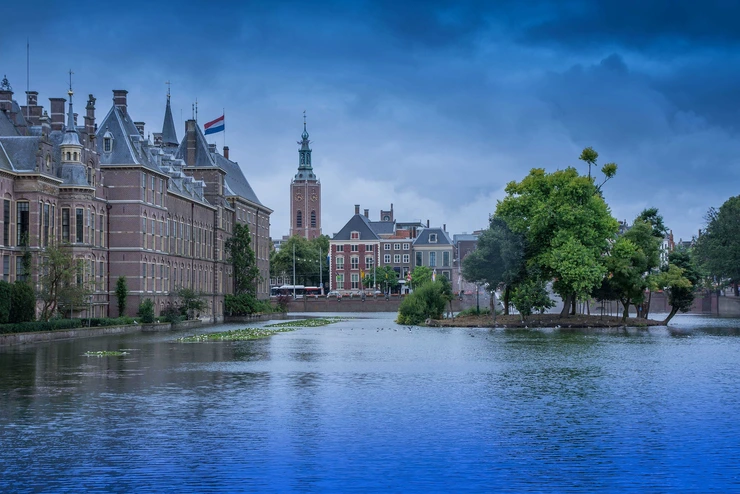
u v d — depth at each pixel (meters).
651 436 34.09
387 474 28.94
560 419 37.31
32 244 93.19
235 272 157.12
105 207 109.56
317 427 35.56
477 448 32.19
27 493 26.78
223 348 74.12
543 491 27.27
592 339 83.69
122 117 115.06
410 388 46.41
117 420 36.91
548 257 104.69
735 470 29.42
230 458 30.72
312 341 84.25
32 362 60.44
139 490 27.14
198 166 147.88
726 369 55.12
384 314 192.62
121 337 91.25
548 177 105.25
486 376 51.69
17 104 117.75
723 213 157.50
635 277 105.38
